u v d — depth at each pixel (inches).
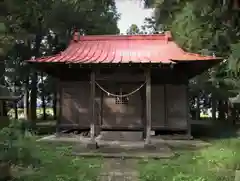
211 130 714.8
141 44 619.2
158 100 581.0
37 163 322.0
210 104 1336.1
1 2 417.1
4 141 330.6
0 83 808.3
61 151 408.5
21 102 1360.7
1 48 410.6
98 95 578.2
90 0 845.2
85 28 933.2
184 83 580.4
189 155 385.7
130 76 521.0
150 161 354.6
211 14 500.7
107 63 447.2
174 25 624.1
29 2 604.4
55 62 489.7
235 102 365.1
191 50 615.2
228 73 518.0
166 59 484.1
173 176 278.5
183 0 573.6
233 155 338.6
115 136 549.3
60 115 588.7
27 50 968.9
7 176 265.4
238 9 460.4
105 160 365.1
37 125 866.8
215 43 535.8
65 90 593.3
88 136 566.9
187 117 572.7
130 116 568.7
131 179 278.2
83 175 283.0
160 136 561.3
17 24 616.4
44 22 833.5
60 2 808.9
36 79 1079.6
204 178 271.7
